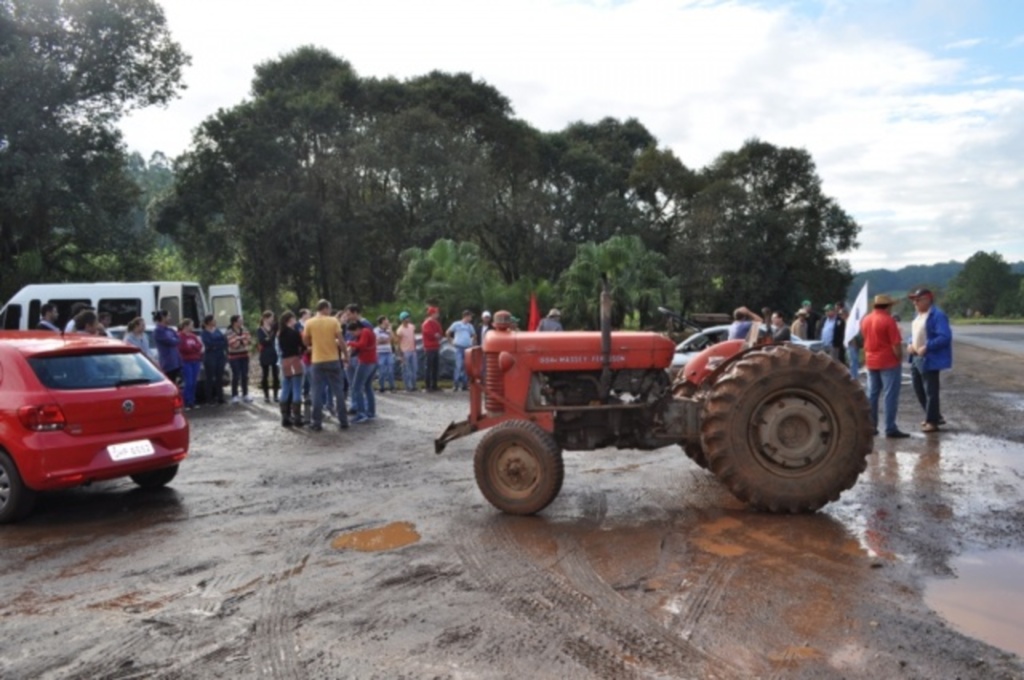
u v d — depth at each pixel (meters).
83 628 4.02
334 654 3.62
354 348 11.44
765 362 5.85
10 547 5.55
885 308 8.85
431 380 15.56
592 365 6.28
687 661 3.45
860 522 5.58
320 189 38.12
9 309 15.20
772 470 5.80
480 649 3.63
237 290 19.59
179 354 12.73
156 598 4.43
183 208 36.53
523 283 29.11
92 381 6.46
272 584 4.59
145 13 29.00
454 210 38.28
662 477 7.21
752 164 47.59
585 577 4.55
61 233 30.75
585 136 55.62
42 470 6.02
